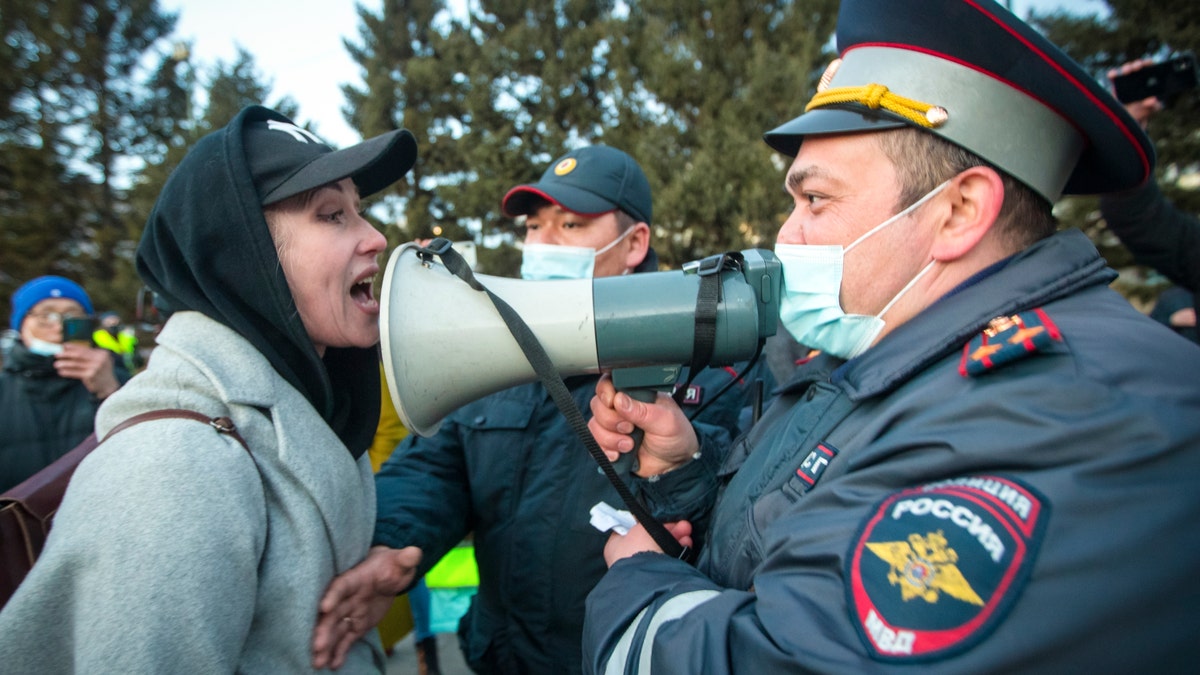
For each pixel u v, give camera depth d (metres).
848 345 1.10
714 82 12.20
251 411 1.05
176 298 1.11
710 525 1.21
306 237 1.12
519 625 1.64
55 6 19.70
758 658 0.80
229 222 1.05
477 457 1.70
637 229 2.25
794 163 1.12
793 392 1.23
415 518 1.54
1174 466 0.70
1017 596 0.67
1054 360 0.80
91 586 0.83
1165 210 1.86
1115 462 0.70
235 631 0.91
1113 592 0.66
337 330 1.17
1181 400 0.74
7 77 18.27
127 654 0.80
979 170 0.95
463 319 1.09
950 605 0.69
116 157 21.14
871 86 1.00
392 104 19.97
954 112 0.96
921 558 0.72
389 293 1.08
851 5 1.09
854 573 0.76
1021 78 0.93
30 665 0.83
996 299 0.92
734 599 0.90
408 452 1.77
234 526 0.92
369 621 1.21
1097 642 0.66
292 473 1.06
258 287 1.07
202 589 0.86
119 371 3.30
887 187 1.00
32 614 0.83
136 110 21.53
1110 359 0.77
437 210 19.27
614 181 2.15
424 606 3.00
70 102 19.94
